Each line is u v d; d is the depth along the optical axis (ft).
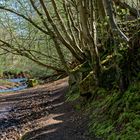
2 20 62.95
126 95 34.09
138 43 36.01
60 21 52.60
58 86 104.73
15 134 48.37
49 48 67.97
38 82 141.18
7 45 54.75
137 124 28.91
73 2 55.16
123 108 33.22
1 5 55.36
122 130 29.89
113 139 29.58
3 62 83.76
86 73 51.96
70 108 51.88
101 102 40.34
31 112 64.18
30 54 57.98
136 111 31.14
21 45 57.06
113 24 32.86
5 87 151.53
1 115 67.46
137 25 35.60
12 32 63.41
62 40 52.60
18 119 59.98
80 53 54.60
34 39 65.41
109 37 46.16
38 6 61.26
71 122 42.24
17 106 77.82
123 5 39.09
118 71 36.29
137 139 27.14
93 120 37.04
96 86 45.44
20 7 60.90
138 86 34.04
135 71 35.68
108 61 46.29
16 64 98.12
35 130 44.55
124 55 36.52
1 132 51.37
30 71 129.59
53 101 71.46
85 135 34.86
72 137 35.78
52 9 62.39
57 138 37.29
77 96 54.65
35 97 89.71
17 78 193.57
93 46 44.24
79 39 57.72
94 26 44.47
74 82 65.77
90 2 44.70
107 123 33.50
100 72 44.62
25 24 62.59
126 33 35.78
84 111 43.93
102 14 45.91
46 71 126.21
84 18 43.45
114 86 40.27
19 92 113.70
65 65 53.06
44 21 50.72
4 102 87.76
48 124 45.70
